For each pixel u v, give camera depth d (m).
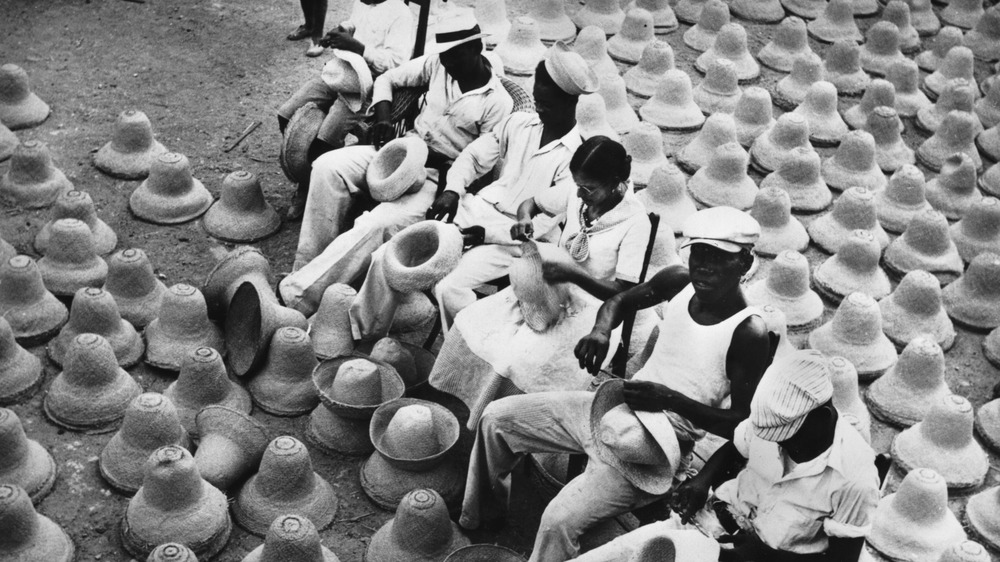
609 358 5.45
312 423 5.73
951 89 8.71
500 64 6.88
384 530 5.14
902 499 5.43
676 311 4.74
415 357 6.11
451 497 5.44
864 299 6.42
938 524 5.40
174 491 5.00
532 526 5.40
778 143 7.99
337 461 5.64
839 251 7.04
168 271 6.73
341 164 6.54
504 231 6.08
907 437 5.95
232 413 5.41
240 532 5.22
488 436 5.02
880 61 9.36
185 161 7.07
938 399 6.07
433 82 6.69
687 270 5.04
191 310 6.02
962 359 6.73
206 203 7.15
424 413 5.36
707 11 9.46
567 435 4.95
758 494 4.31
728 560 4.33
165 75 8.39
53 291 6.32
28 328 6.04
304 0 8.79
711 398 4.63
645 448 4.51
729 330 4.55
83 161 7.46
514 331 5.49
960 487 5.76
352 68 6.98
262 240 7.05
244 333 6.08
